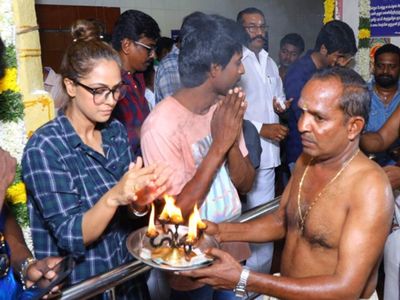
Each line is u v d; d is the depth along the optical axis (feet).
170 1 19.79
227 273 4.21
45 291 3.88
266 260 8.09
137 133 7.57
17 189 6.11
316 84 4.30
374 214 4.18
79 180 5.08
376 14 15.24
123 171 5.51
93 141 5.38
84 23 8.47
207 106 5.81
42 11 17.47
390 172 6.01
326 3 15.70
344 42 9.59
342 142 4.36
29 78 7.02
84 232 4.66
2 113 6.25
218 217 5.92
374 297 5.59
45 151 4.87
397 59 9.55
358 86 4.27
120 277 4.45
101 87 4.97
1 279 4.20
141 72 8.58
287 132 9.30
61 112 5.31
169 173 4.73
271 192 9.77
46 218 4.88
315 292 4.15
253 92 9.41
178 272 4.09
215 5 18.15
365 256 4.16
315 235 4.56
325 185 4.54
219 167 5.82
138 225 5.70
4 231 4.85
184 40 5.58
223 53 5.43
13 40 6.29
